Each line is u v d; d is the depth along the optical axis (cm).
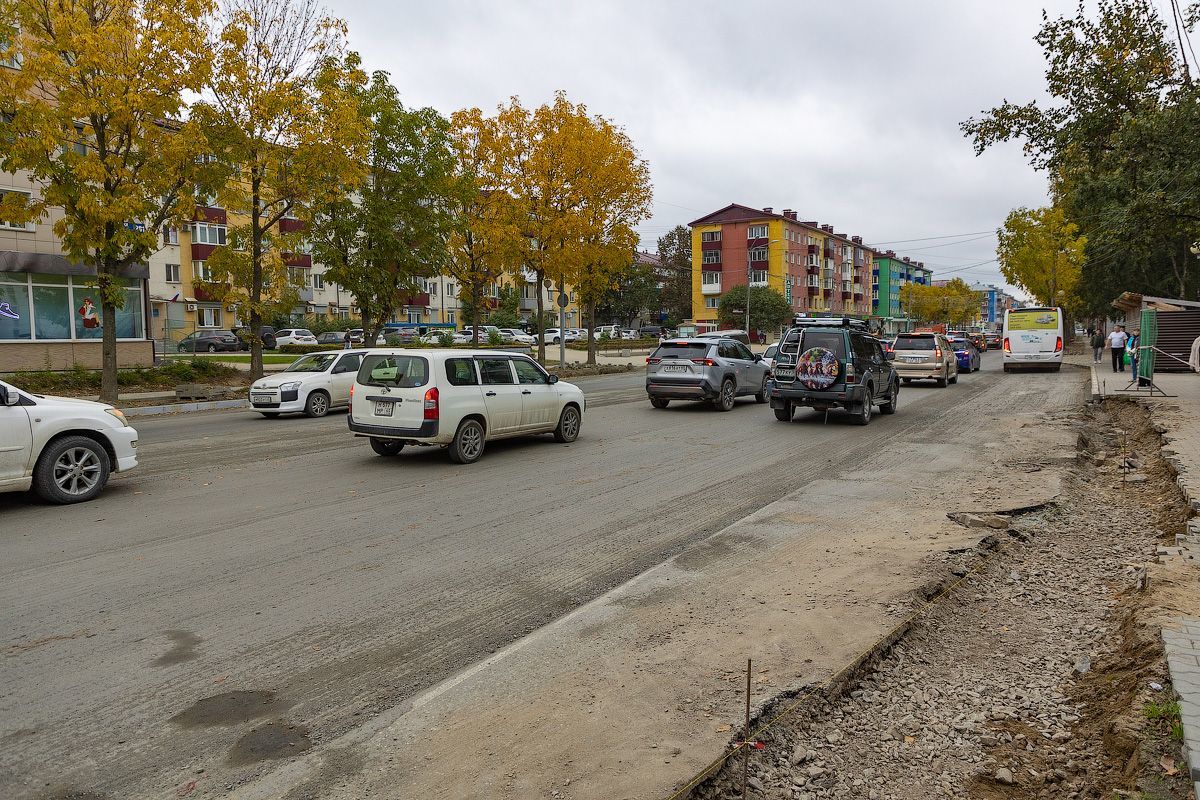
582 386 2414
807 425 1386
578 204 2655
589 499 789
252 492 817
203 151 1688
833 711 358
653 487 848
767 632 431
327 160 1852
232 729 336
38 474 739
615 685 368
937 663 415
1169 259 3100
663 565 562
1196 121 1204
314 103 1866
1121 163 1365
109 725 339
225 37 1733
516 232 2494
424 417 954
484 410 1018
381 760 308
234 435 1274
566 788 284
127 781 297
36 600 490
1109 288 3509
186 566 561
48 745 322
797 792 296
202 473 926
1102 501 774
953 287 10325
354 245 2164
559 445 1151
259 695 367
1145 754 303
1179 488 736
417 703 354
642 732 323
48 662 401
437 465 983
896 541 618
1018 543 623
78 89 1526
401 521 696
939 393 2045
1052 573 558
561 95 2573
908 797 298
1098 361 3375
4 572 545
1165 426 1138
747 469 955
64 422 759
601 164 2606
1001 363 3822
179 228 1794
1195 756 283
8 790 290
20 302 2216
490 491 826
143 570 551
